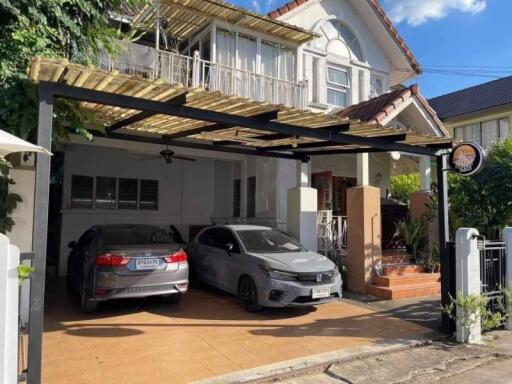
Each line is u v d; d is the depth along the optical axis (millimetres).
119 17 10688
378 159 14391
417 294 9438
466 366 5449
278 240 8938
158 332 6457
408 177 21375
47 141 4383
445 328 6793
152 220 13633
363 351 5797
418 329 6918
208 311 7754
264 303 7375
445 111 23844
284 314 7672
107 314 7438
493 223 10039
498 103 21031
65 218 12062
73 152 12375
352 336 6477
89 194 12664
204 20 11359
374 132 6742
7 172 6500
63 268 11820
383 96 11344
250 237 8742
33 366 3990
